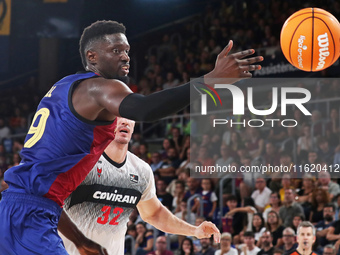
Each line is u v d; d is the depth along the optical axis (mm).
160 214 3631
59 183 2400
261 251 6180
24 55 16203
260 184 7438
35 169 2381
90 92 2316
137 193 3475
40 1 10945
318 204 6820
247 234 6277
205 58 12344
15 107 14539
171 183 8609
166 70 13180
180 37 14188
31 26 10969
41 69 12547
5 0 11016
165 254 6629
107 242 3432
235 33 12695
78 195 3268
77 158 2398
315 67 3895
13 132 12859
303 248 5336
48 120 2402
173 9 17000
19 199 2377
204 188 7914
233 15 13398
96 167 3299
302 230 5352
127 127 3332
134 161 3518
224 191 7895
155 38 15992
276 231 6547
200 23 14391
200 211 7543
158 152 10273
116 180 3369
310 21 3885
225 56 2191
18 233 2342
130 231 7691
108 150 3346
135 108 2164
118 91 2254
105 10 16094
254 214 6820
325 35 3807
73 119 2352
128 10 16594
